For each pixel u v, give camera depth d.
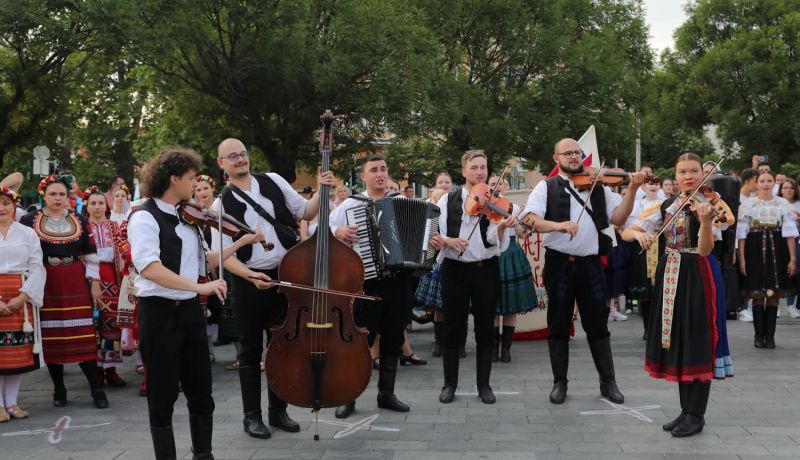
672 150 44.28
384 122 20.41
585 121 24.14
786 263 8.56
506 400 6.35
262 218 5.37
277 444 5.18
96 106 22.50
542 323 9.48
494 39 24.50
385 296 5.93
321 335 5.11
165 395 4.34
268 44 18.61
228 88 20.08
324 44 19.33
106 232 7.36
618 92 25.19
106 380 7.62
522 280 8.00
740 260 8.69
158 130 23.83
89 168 28.06
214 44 19.38
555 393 6.25
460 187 6.39
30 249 6.25
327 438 5.31
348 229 5.70
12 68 18.84
